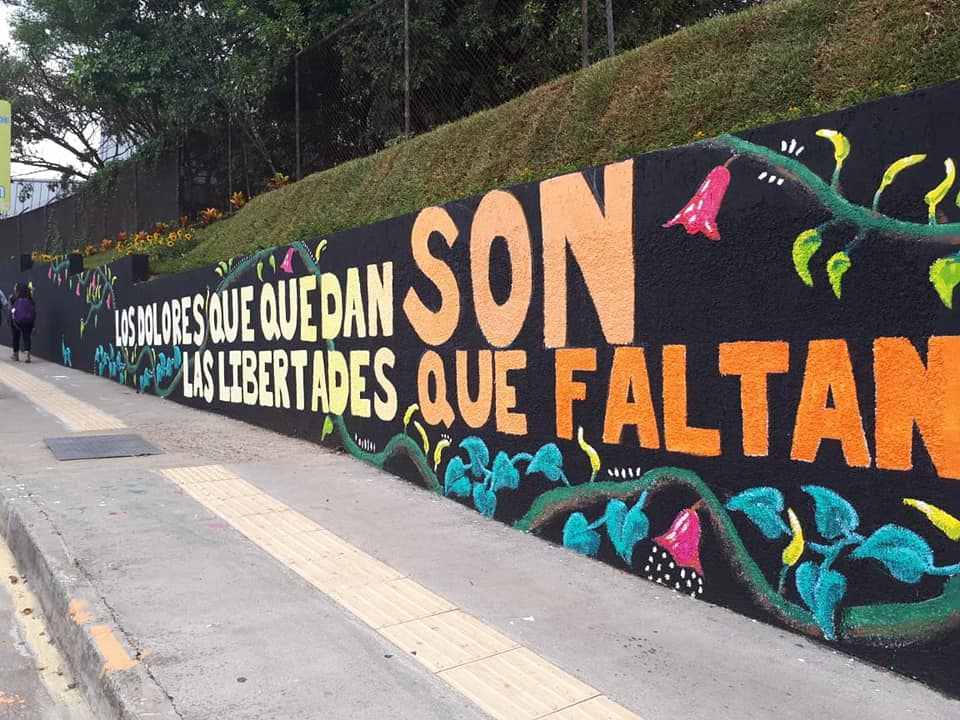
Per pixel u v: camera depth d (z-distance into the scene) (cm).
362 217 877
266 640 351
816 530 340
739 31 598
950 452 292
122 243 1853
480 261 541
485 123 810
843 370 327
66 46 2230
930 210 297
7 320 1948
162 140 1805
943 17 455
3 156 1164
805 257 340
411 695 305
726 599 382
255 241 1105
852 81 483
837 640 333
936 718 282
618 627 366
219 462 705
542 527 496
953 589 293
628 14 895
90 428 877
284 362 837
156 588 411
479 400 549
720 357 379
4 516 554
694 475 395
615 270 435
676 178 398
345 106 1230
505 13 1005
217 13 1555
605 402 446
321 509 562
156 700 298
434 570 443
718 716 288
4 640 399
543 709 295
